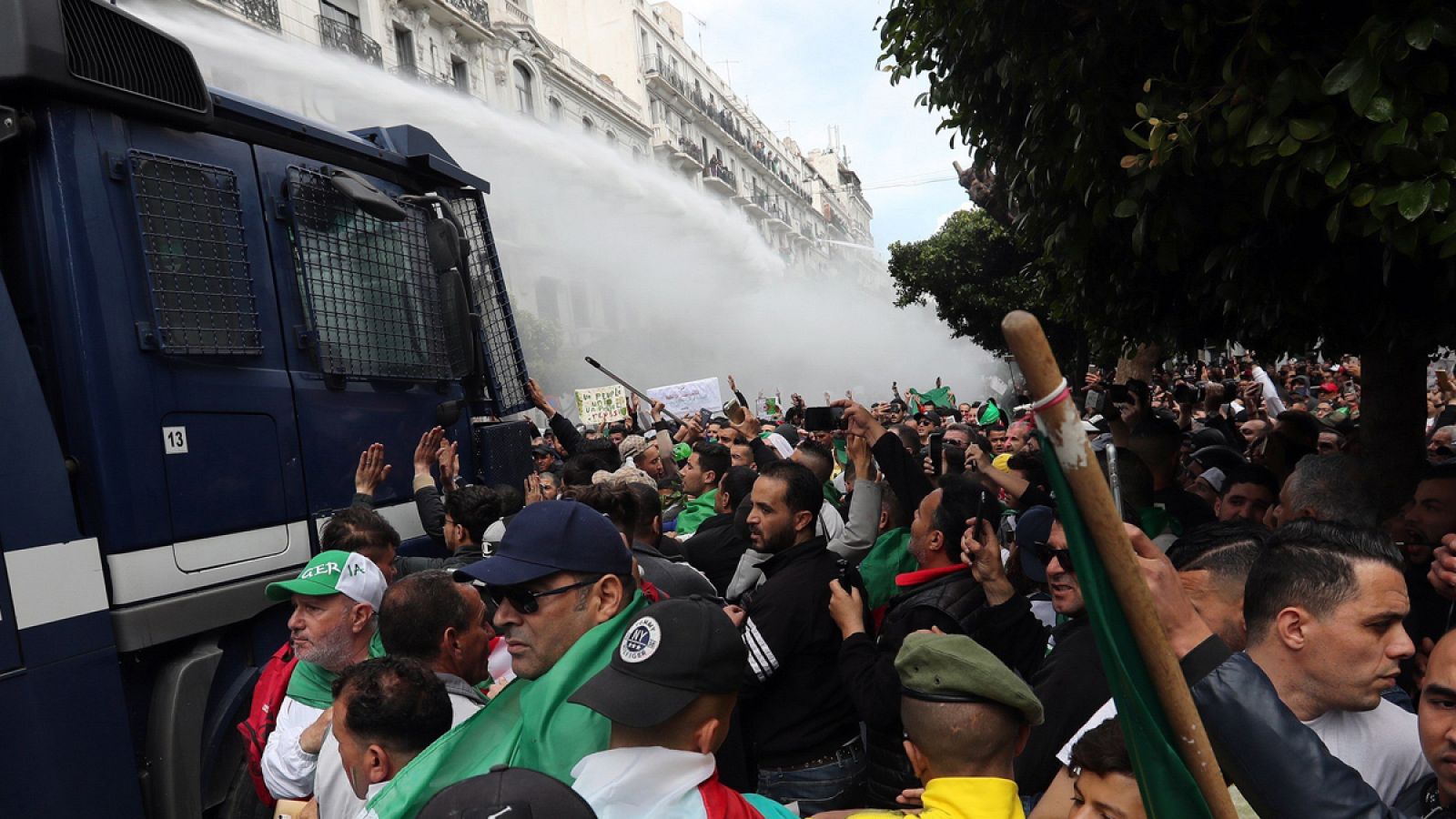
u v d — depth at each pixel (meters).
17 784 2.60
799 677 3.26
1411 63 2.54
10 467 2.72
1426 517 3.09
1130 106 3.41
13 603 2.66
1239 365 15.83
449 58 27.22
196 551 3.22
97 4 3.12
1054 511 3.26
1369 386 4.43
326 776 2.50
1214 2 2.95
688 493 5.99
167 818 3.00
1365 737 2.01
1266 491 4.14
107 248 3.09
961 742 2.05
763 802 2.08
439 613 2.73
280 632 3.54
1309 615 1.90
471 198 5.28
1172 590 1.63
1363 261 3.22
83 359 2.98
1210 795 1.17
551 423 5.82
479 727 2.26
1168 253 3.37
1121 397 5.74
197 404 3.30
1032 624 3.20
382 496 4.16
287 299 3.79
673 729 1.83
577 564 2.32
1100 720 2.24
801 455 4.97
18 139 2.99
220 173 3.57
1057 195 4.06
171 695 3.07
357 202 3.91
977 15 3.82
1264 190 2.97
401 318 4.44
